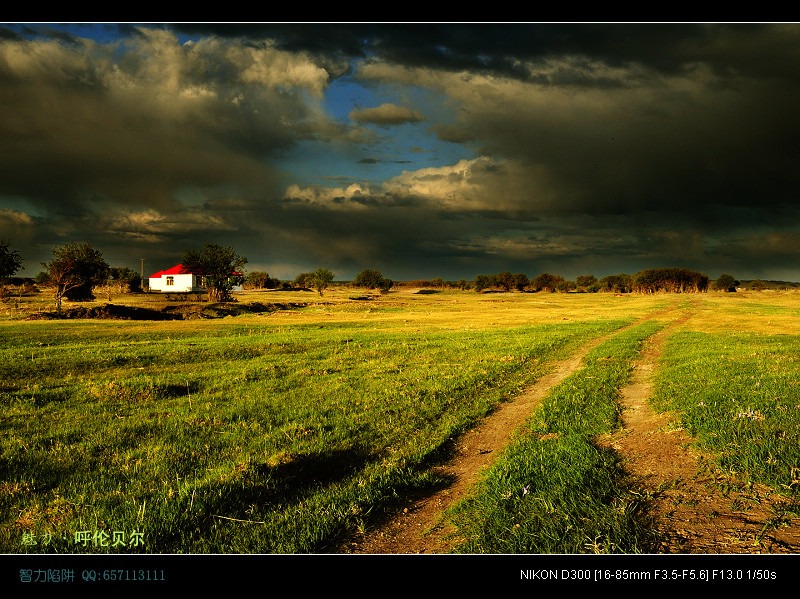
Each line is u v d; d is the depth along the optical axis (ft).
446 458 32.42
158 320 171.83
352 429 38.47
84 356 75.31
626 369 62.28
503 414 43.73
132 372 66.69
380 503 24.20
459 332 125.08
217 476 27.22
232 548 19.60
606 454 28.27
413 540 20.22
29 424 40.16
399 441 35.63
